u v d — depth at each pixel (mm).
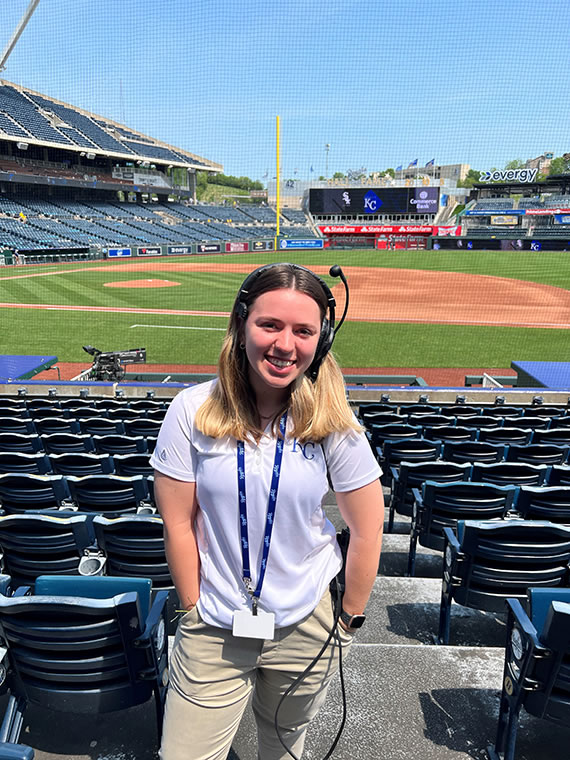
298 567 1531
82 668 2031
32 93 58000
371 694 2498
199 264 41625
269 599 1497
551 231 58688
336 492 1513
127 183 56781
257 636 1501
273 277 1309
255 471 1425
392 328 19828
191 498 1517
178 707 1608
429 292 28578
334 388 1460
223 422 1383
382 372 14680
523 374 12367
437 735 2314
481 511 4004
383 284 31469
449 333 19062
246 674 1595
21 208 49469
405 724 2359
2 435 6176
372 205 55750
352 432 1438
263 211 73125
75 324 20062
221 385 1405
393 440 6230
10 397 10211
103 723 2383
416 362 15617
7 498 4484
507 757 2150
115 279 32562
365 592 1562
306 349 1326
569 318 21891
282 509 1438
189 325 19844
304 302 1299
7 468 5355
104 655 2031
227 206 72625
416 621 3537
